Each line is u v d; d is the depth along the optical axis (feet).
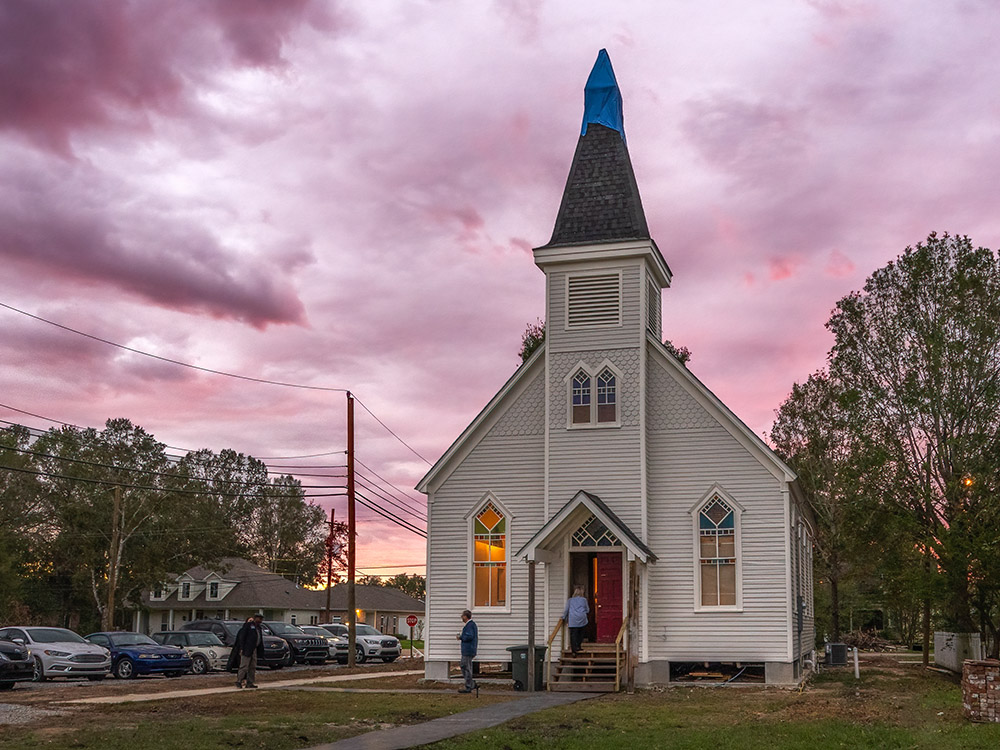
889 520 105.60
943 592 96.27
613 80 101.96
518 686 85.25
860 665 117.60
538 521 94.02
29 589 235.20
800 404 154.81
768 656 86.17
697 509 90.12
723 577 88.84
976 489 96.12
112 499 230.48
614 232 94.73
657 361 93.56
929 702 70.28
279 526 331.57
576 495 88.07
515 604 93.15
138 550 229.66
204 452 323.16
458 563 95.25
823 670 108.47
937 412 100.32
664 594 89.45
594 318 93.71
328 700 74.69
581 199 97.35
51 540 233.14
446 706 69.56
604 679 85.92
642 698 76.13
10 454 227.61
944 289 102.37
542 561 89.71
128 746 49.49
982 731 52.70
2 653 88.69
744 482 89.45
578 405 92.73
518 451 95.81
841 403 106.73
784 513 87.97
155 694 81.30
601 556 93.04
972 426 100.37
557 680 86.43
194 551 247.29
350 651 127.85
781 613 86.53
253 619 89.76
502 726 57.88
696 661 87.51
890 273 105.70
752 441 89.56
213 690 85.46
